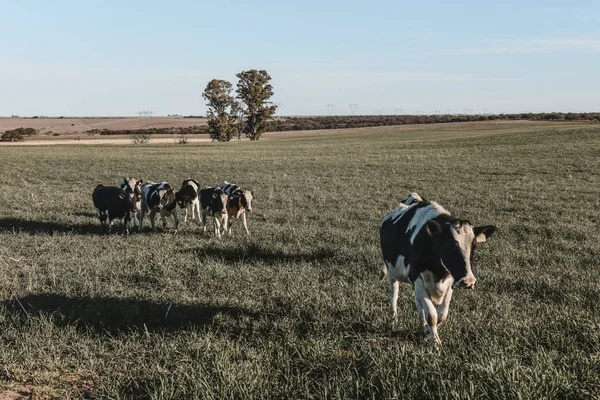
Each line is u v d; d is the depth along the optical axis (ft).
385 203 71.82
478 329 21.42
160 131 473.67
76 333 23.31
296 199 76.38
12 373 19.79
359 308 24.81
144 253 37.45
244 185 97.14
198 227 56.08
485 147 192.24
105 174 118.11
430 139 264.31
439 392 15.30
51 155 186.60
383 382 16.31
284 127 525.34
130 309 26.32
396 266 22.76
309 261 36.81
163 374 18.72
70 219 58.90
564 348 19.57
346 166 138.82
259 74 347.77
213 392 16.72
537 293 28.60
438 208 20.92
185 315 26.09
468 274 18.15
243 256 38.29
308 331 22.76
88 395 18.33
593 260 35.91
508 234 47.26
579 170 116.26
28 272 32.94
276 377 18.38
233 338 23.21
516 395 14.92
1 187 92.73
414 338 21.95
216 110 346.74
